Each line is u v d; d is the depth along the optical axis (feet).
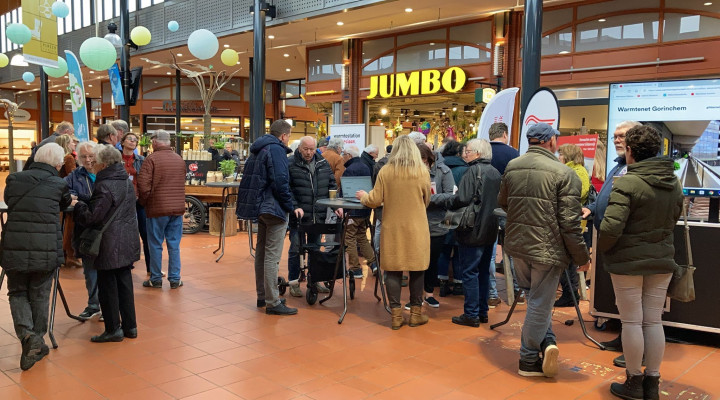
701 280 12.57
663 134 14.24
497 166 15.74
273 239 14.80
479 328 14.05
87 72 74.23
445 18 42.39
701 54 32.17
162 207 17.28
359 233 16.57
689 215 14.47
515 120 41.06
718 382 10.62
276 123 14.90
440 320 14.78
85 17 67.46
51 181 11.27
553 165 10.23
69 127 19.56
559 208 10.08
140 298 16.57
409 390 10.12
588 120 37.65
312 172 17.37
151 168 17.07
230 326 13.93
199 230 30.19
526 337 10.64
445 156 17.98
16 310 11.02
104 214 11.92
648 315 9.67
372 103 51.78
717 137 13.42
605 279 13.62
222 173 29.19
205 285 18.40
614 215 9.23
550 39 38.93
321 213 17.66
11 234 10.86
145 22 56.70
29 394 9.73
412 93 46.55
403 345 12.64
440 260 17.57
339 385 10.30
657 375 9.65
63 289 17.51
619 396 9.91
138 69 39.27
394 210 13.46
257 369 11.05
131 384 10.23
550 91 19.39
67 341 12.68
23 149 105.60
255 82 38.19
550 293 10.42
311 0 41.55
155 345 12.45
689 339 13.15
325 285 17.99
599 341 13.10
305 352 12.09
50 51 24.52
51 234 11.12
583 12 37.22
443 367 11.31
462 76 42.98
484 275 14.38
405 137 13.58
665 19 33.65
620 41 35.65
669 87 14.19
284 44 53.57
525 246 10.28
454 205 13.61
